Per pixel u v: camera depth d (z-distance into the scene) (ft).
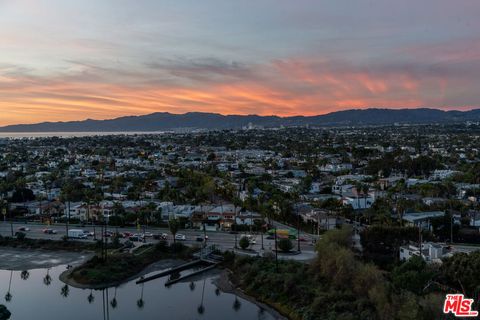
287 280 309.63
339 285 291.58
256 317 289.74
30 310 304.09
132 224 520.83
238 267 367.25
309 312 272.10
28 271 385.29
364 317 245.86
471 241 423.23
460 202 546.67
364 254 353.31
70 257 419.74
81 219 558.97
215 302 315.58
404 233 354.13
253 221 506.89
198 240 447.01
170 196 632.38
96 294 333.83
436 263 311.47
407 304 234.38
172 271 377.09
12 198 649.61
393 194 609.83
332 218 484.33
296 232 465.88
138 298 324.39
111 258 387.55
